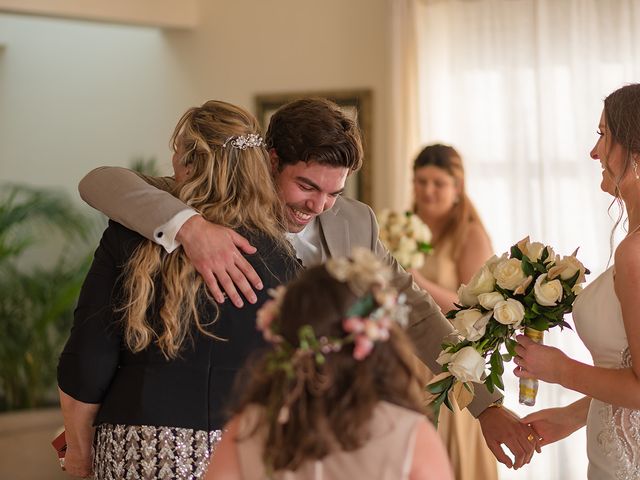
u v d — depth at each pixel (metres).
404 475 1.64
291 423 1.64
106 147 7.30
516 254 2.61
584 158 5.38
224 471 1.73
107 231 2.40
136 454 2.22
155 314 2.27
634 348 2.23
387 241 4.63
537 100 5.48
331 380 1.63
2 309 6.91
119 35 7.22
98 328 2.30
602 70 5.32
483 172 5.73
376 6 6.26
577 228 5.39
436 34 5.88
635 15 5.23
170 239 2.28
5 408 6.92
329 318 1.64
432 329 2.80
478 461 4.29
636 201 2.35
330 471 1.66
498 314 2.49
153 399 2.23
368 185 6.30
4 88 7.72
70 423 2.36
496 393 2.78
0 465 6.20
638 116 2.32
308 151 2.48
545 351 2.47
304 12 6.48
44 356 6.91
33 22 7.59
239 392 2.22
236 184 2.40
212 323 2.27
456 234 4.75
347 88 6.36
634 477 2.41
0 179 7.70
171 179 2.63
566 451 5.22
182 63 6.93
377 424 1.66
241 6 6.68
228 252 2.28
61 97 7.49
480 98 5.74
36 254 7.51
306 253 2.72
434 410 2.67
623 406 2.29
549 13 5.45
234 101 6.72
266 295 2.31
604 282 2.42
